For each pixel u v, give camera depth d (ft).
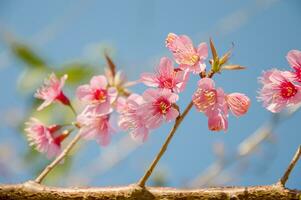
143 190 2.34
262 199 2.30
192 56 2.39
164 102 2.38
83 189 2.36
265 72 2.39
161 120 2.38
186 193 2.32
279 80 2.38
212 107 2.35
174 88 2.40
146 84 2.42
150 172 2.33
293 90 2.37
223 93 2.35
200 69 2.37
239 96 2.36
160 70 2.41
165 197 2.32
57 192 2.37
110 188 2.35
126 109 2.48
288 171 2.31
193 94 2.34
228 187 2.33
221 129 2.36
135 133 2.44
